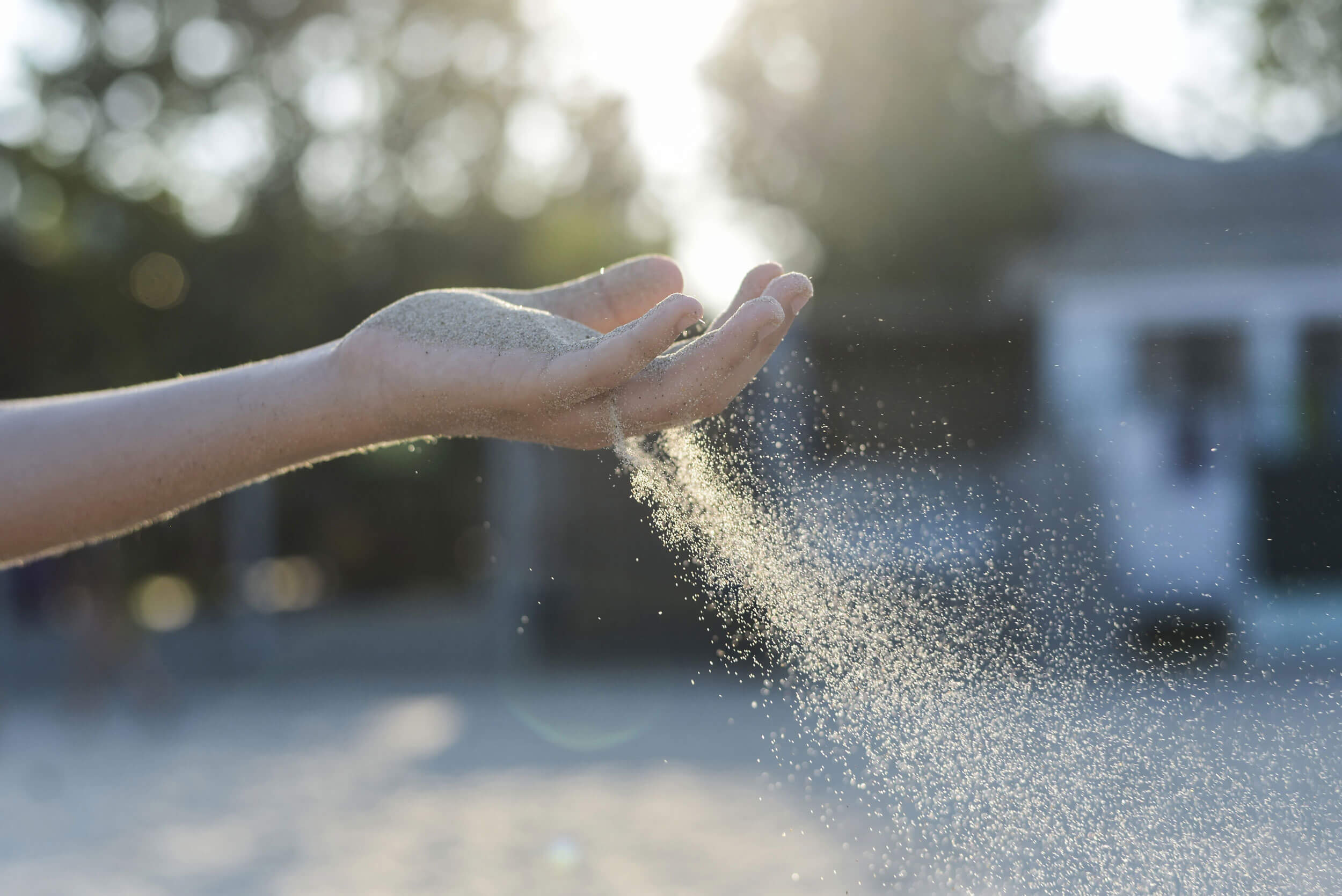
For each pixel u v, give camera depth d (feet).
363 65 81.66
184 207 69.92
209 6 76.48
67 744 31.37
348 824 20.39
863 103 63.46
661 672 36.55
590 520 39.11
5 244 60.54
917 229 58.23
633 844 17.40
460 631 48.39
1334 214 42.39
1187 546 25.23
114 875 17.70
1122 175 51.44
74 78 72.43
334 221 76.64
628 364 3.06
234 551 49.14
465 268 75.20
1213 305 35.45
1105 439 27.58
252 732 31.63
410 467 62.90
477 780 23.43
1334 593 24.72
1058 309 36.14
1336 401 32.37
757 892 13.82
